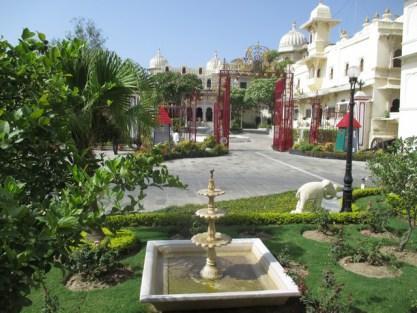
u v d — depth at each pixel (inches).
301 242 287.3
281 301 188.5
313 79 1416.1
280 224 335.0
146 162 152.7
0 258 87.4
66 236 98.2
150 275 199.8
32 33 139.9
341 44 1234.6
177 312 185.8
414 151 264.2
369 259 244.7
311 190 343.6
